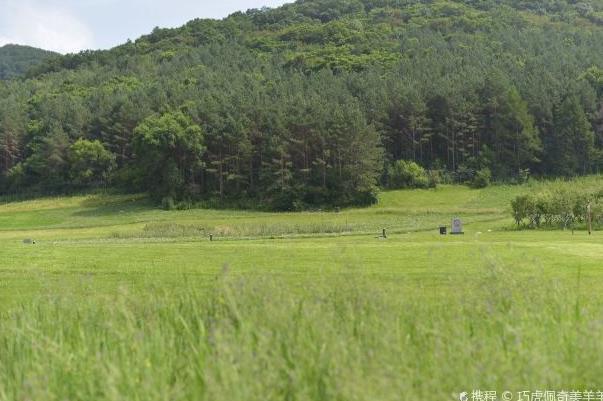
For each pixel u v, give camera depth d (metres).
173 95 154.75
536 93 136.88
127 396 7.22
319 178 114.56
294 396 7.32
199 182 122.75
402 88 140.75
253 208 113.44
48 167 140.75
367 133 113.56
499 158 130.38
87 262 25.27
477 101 136.25
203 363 7.88
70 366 8.16
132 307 11.07
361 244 35.69
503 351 8.33
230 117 123.06
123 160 143.50
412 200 112.44
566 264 22.69
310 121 116.56
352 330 9.00
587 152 129.50
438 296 12.27
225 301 10.39
